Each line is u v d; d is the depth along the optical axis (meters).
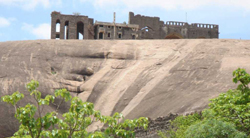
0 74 68.56
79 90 69.12
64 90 25.41
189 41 76.81
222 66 62.56
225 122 29.91
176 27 142.75
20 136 25.81
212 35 147.00
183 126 39.56
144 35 138.12
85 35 129.38
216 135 29.33
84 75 73.19
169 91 59.09
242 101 32.25
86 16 130.00
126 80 67.44
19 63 72.25
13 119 58.06
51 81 69.69
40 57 74.81
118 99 62.78
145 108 56.31
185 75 62.66
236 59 64.31
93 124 57.56
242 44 70.81
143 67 70.38
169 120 44.56
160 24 141.75
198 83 59.28
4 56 74.12
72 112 25.36
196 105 51.50
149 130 46.06
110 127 26.94
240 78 32.91
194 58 67.56
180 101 54.53
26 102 61.19
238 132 29.36
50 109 61.44
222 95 34.00
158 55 73.50
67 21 131.25
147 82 64.81
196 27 144.88
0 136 56.38
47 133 24.19
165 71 66.25
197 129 30.52
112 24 132.12
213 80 58.81
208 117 32.97
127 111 58.12
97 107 63.19
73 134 26.42
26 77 68.81
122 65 73.75
